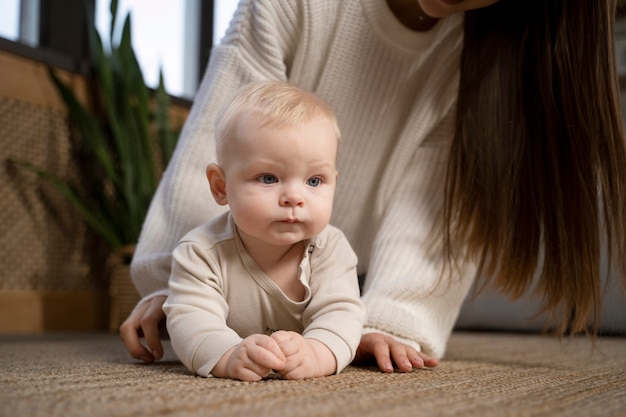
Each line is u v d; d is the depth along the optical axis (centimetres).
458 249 105
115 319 227
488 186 102
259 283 84
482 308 211
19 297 199
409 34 108
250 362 71
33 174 205
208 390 63
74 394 61
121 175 227
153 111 245
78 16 248
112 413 51
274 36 105
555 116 99
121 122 226
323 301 83
